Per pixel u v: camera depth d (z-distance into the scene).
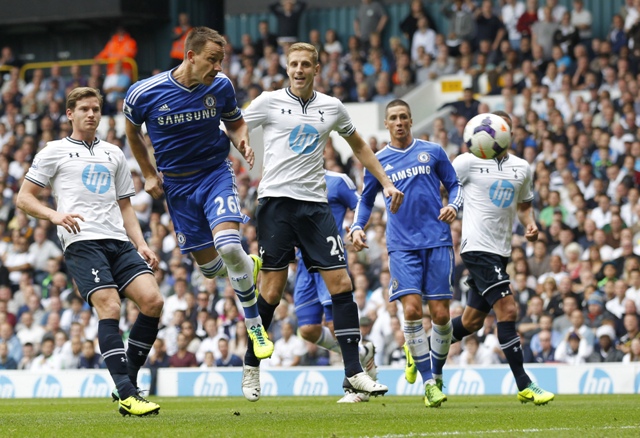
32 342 57.22
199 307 54.75
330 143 65.75
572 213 57.19
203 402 36.91
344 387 35.75
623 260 51.53
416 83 75.44
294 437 18.77
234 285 26.75
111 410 30.94
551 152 60.84
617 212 53.94
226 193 26.77
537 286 51.34
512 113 67.44
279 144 27.06
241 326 52.81
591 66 69.12
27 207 24.52
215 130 26.80
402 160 31.59
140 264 25.53
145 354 26.06
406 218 31.44
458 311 50.00
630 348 47.03
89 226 24.94
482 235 31.88
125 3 81.81
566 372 43.31
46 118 77.81
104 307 24.44
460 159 32.22
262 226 27.36
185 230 27.88
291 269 55.56
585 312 49.47
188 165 26.92
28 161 73.62
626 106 61.88
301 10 81.50
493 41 74.19
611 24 77.50
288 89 27.34
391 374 45.28
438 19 81.44
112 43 83.88
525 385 31.53
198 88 26.30
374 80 75.44
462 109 67.56
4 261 64.62
